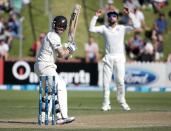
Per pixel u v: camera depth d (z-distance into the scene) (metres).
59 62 83.12
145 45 90.56
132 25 49.41
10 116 43.72
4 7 96.56
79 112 47.44
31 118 41.94
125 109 49.94
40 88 36.47
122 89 49.88
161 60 92.50
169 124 37.16
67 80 83.38
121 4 99.69
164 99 67.94
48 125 36.31
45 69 37.41
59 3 100.50
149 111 48.31
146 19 100.50
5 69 83.50
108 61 49.50
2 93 75.06
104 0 101.25
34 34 96.44
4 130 33.38
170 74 84.75
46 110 36.38
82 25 98.94
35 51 89.94
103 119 40.50
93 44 88.06
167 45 96.69
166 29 98.25
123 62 49.62
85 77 83.50
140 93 79.69
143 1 101.75
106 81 49.84
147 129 34.03
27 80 83.44
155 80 84.69
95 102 61.31
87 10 101.25
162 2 102.62
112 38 49.28
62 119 37.28
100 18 95.00
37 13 100.31
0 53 88.69
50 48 37.41
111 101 64.31
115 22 49.38
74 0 102.12
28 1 99.69
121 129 33.94
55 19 37.53
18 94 73.44
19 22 92.25
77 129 33.84
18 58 87.69
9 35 92.31
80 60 87.19
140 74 84.38
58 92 37.28
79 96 71.44
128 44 91.31
